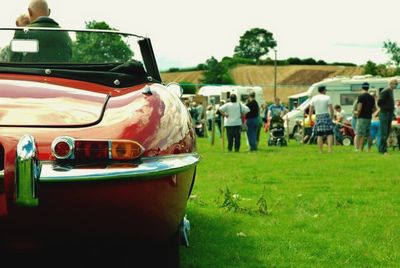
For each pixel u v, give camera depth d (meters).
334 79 33.44
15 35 4.50
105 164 3.26
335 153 18.03
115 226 3.38
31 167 3.09
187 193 3.90
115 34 4.74
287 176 11.07
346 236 5.84
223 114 19.56
